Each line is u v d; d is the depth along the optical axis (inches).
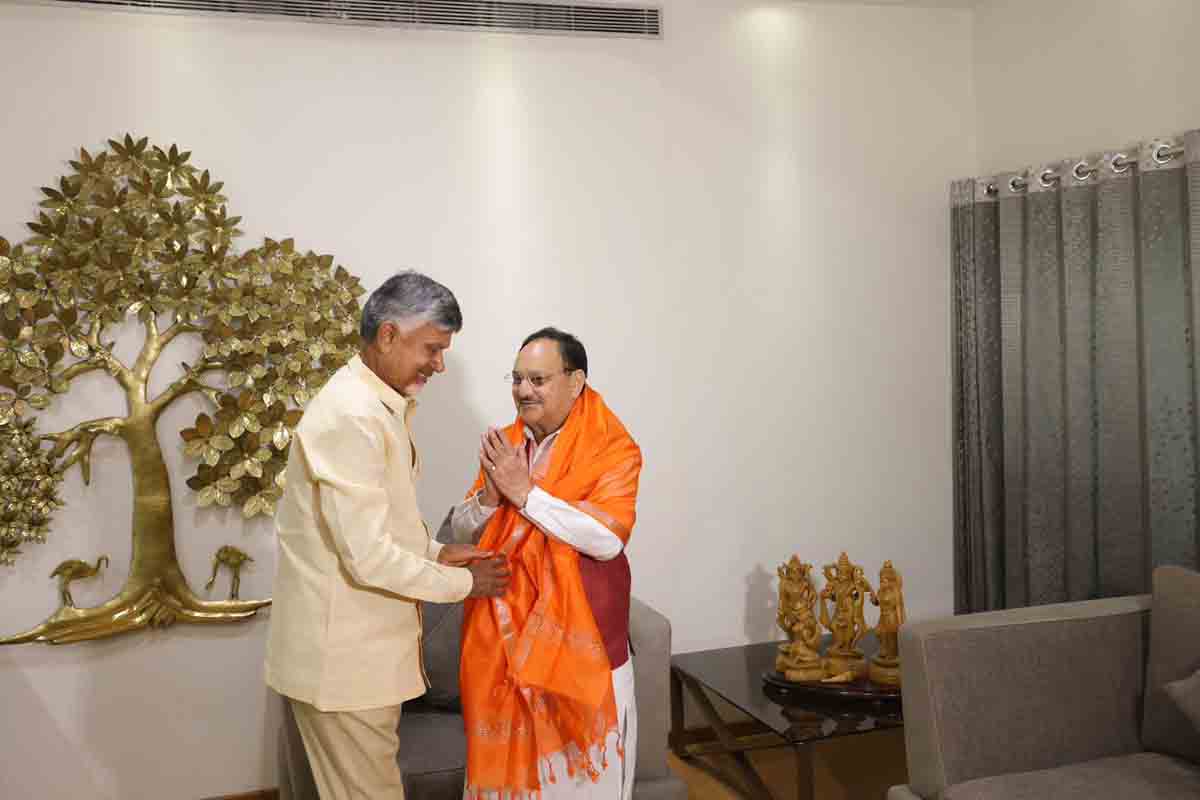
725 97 145.0
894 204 152.6
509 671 82.8
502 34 136.3
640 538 142.9
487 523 88.5
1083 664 99.4
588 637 82.0
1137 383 124.8
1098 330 128.7
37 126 121.3
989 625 98.3
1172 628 96.6
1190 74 120.5
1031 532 138.1
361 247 131.9
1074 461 132.0
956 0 151.0
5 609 120.7
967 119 155.9
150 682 126.0
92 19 122.8
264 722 129.7
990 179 146.0
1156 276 121.1
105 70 123.3
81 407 122.5
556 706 83.0
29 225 119.0
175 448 126.0
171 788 127.0
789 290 148.4
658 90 142.3
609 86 140.3
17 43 120.6
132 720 125.5
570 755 83.0
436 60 134.0
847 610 123.6
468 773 84.9
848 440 151.6
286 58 129.0
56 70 121.8
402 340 81.8
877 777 132.6
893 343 153.1
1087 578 132.0
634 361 141.9
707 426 145.3
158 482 123.9
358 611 80.3
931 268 154.6
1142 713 99.5
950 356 155.9
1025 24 145.0
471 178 135.4
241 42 127.6
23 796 122.3
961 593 153.2
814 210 149.2
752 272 146.7
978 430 149.3
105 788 124.8
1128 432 125.6
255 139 128.3
